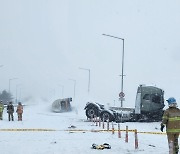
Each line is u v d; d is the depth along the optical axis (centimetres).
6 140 1738
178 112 1148
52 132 2150
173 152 1140
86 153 1320
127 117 3322
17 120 3338
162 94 3309
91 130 2273
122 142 1634
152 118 3309
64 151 1374
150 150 1388
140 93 3303
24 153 1335
